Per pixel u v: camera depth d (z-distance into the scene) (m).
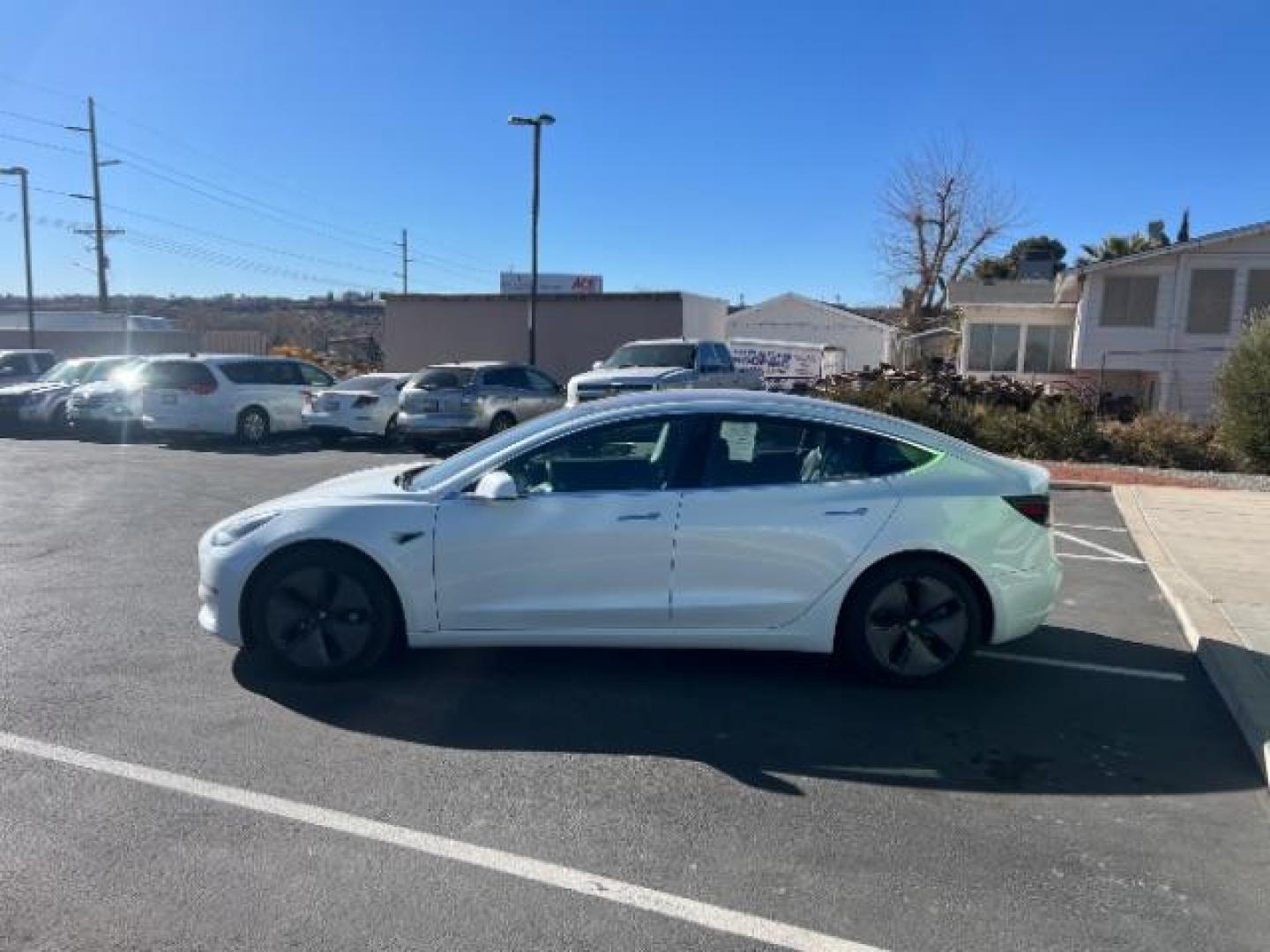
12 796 3.74
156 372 17.77
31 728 4.38
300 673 4.99
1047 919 3.06
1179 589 6.99
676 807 3.76
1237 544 8.80
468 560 4.89
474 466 5.04
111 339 45.62
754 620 4.95
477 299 31.86
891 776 4.07
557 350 31.33
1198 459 14.36
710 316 32.50
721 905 3.10
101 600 6.57
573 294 30.89
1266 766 4.09
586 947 2.88
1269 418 13.45
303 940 2.89
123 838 3.44
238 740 4.30
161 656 5.39
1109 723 4.68
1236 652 5.43
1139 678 5.32
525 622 4.93
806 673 5.28
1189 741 4.48
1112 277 23.64
